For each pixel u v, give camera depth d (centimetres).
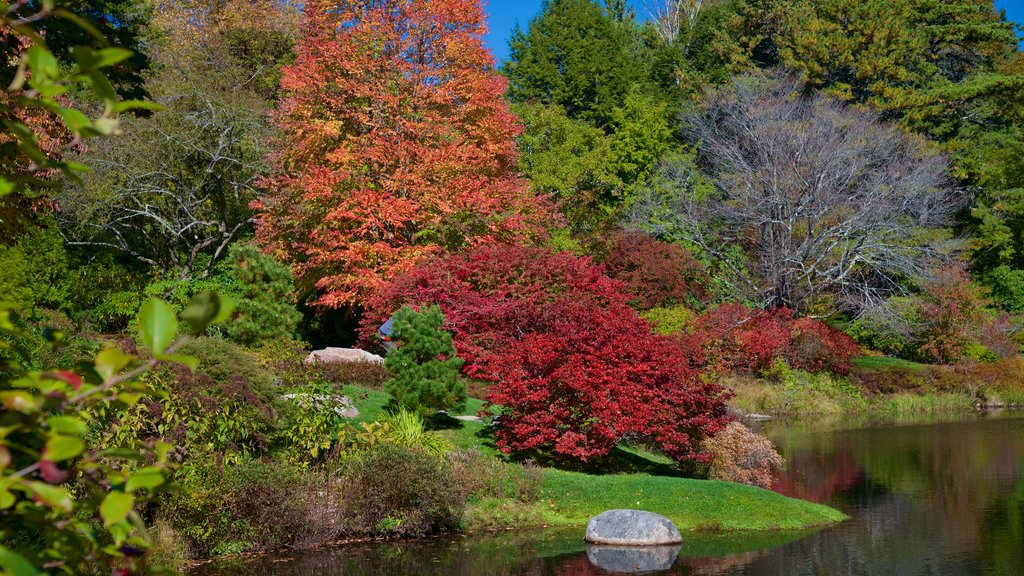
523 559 1048
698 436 1508
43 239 2106
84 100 2280
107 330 2341
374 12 2480
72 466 174
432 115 2488
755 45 4700
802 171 3372
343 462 1233
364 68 2519
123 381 166
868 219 3312
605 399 1420
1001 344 3544
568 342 1484
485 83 2522
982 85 4147
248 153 2611
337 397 1387
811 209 3316
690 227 3556
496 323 2059
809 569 999
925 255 3525
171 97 2534
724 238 3597
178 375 1084
